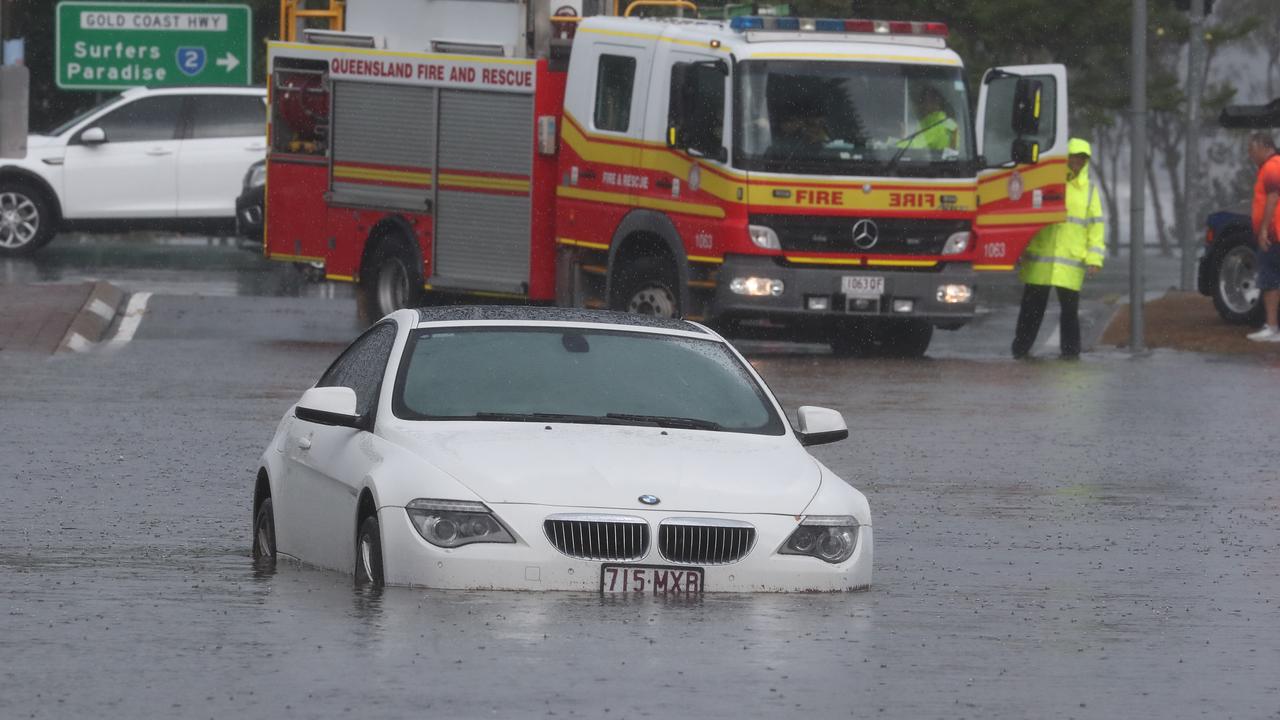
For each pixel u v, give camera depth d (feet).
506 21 196.75
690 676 58.54
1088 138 377.09
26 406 136.98
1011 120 182.19
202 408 137.69
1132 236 194.70
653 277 178.81
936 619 69.31
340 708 53.98
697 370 79.05
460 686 56.65
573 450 71.92
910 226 176.24
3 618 66.69
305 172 203.21
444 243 191.72
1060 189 183.21
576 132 182.70
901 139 176.14
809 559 71.46
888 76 176.24
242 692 55.83
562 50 187.52
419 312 80.79
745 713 54.24
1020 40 322.55
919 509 99.91
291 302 218.38
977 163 178.09
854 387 157.07
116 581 74.43
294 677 57.72
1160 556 86.12
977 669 60.95
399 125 194.59
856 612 69.67
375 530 71.10
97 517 92.38
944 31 179.32
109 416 132.46
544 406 75.46
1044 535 91.91
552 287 187.01
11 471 107.45
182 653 60.95
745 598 70.18
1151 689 58.65
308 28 217.97
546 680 57.57
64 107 351.25
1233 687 59.11
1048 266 186.50
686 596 69.77
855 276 175.01
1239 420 138.92
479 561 68.90
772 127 173.47
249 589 72.38
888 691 57.41
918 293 176.55
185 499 98.89
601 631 64.13
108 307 203.31
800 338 194.08
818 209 173.99
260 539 82.99
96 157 264.72
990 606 72.43
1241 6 497.05
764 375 165.07
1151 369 174.50
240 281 241.96
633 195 177.99
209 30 332.39
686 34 175.73
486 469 70.44
